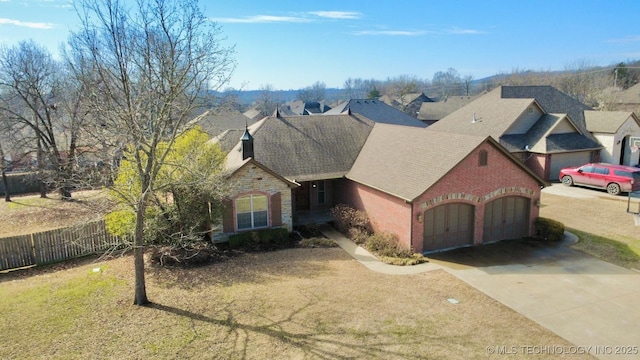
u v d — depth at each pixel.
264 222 21.17
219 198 19.11
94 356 10.69
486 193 19.64
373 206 21.36
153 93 13.15
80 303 13.80
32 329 12.08
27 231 24.80
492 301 13.88
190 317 12.77
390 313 12.93
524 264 17.30
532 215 20.97
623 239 19.84
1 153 32.81
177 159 17.36
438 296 14.25
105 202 15.67
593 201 26.36
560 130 33.00
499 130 33.06
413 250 18.47
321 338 11.48
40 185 36.84
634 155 34.16
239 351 10.88
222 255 18.55
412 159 20.80
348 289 14.81
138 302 13.62
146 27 14.31
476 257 18.23
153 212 18.44
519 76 113.06
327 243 20.11
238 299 14.02
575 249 18.91
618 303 13.69
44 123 31.36
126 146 14.66
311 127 26.53
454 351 10.84
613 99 62.50
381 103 55.00
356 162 24.53
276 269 16.95
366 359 10.46
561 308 13.38
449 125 38.78
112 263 18.05
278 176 20.98
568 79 80.75
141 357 10.62
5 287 15.62
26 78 31.23
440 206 18.94
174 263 17.52
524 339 11.50
